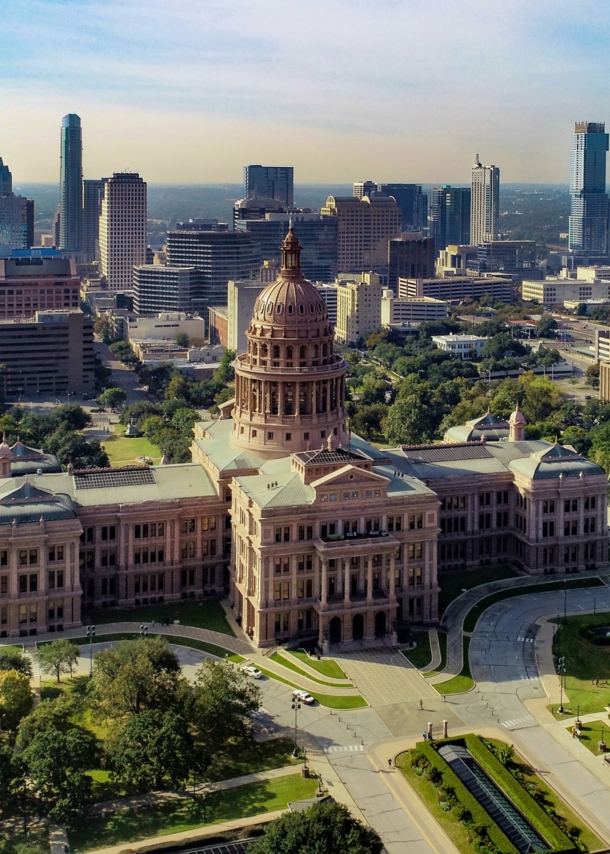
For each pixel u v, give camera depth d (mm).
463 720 183375
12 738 171500
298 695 190500
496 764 164625
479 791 159000
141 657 178125
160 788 161000
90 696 179250
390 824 152125
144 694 174125
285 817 137125
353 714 185625
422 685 197000
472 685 197000
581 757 171000
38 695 188375
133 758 157125
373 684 197625
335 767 167625
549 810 155250
